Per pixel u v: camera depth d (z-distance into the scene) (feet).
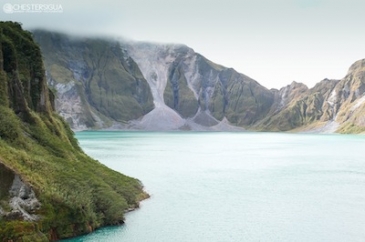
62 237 176.24
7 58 272.31
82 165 258.16
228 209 243.19
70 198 186.50
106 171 277.23
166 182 334.24
